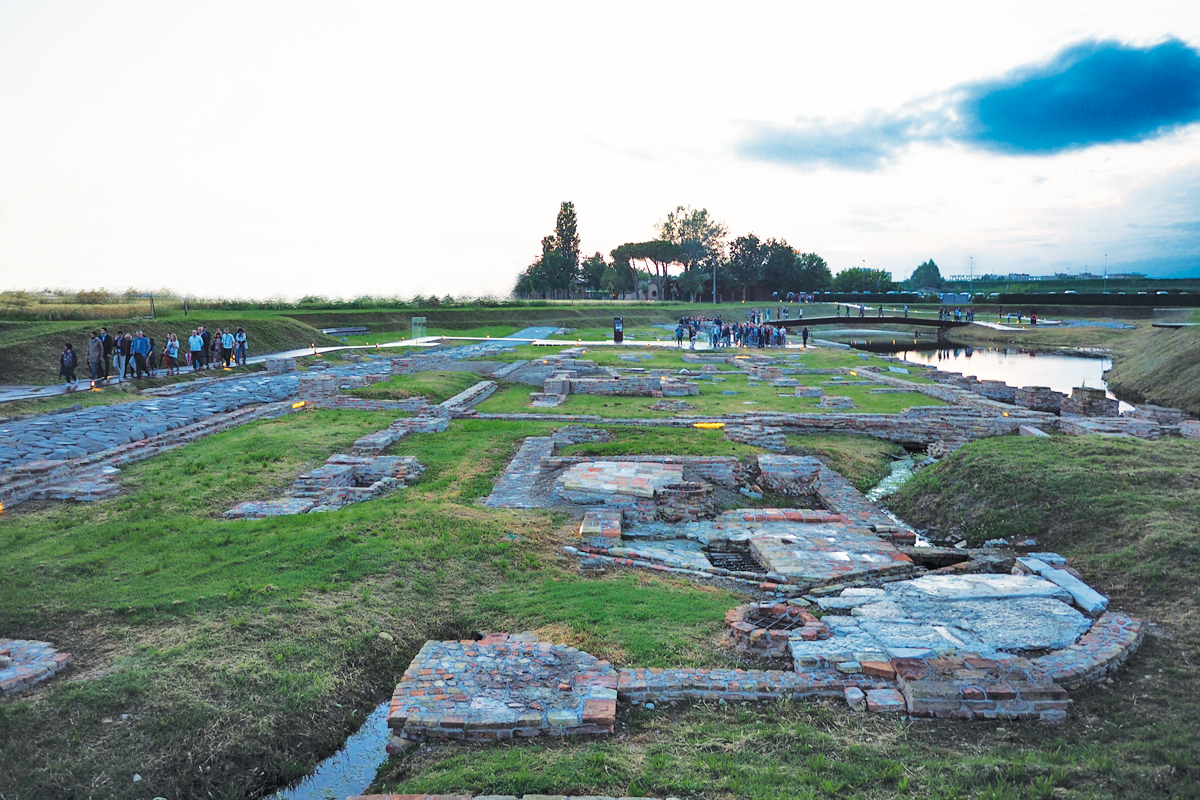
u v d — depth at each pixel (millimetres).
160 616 8531
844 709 6969
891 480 17734
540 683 7320
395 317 61781
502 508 13438
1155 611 9391
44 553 10555
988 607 9258
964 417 22453
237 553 10477
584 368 34250
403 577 9930
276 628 8375
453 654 7863
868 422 21953
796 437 20891
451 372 30578
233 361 33188
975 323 85688
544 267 111125
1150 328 64688
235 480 14984
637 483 13945
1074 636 8344
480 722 6613
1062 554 11766
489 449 18094
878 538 12320
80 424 19141
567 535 12148
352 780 6641
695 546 12289
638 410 24125
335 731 7258
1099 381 44531
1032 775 5781
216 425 20188
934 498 14930
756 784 5727
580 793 5684
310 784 6625
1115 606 9727
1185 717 6746
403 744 6699
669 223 134000
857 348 68938
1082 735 6539
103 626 8336
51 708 6801
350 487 14367
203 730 6801
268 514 12891
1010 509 13375
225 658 7723
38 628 8305
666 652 8047
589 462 15648
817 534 12359
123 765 6324
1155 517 11641
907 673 7156
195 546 10773
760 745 6375
